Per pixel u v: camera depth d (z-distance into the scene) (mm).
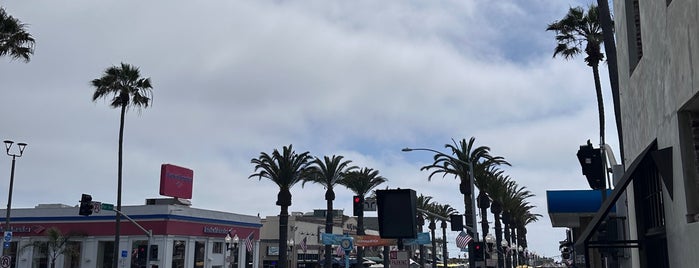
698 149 8141
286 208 59406
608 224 13766
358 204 24125
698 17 7133
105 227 60219
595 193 24688
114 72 51062
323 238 67125
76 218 61219
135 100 51438
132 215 59469
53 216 62062
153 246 44125
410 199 8742
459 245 48125
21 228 62281
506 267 69062
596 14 35062
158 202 67188
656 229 10258
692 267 7789
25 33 30625
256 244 72062
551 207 25062
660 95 9352
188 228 60812
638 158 10367
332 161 64188
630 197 12203
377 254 111812
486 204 56719
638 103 11305
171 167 63719
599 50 35062
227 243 59219
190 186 67312
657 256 10695
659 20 9180
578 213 25344
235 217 68500
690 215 8047
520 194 71188
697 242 7531
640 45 11992
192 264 60969
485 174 55562
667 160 8781
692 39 7418
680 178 8305
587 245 10469
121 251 59219
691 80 7488
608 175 18141
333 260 90375
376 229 134125
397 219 8758
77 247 60844
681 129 8273
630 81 12039
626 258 13727
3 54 30422
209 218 63938
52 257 60625
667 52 8727
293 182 59781
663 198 9562
